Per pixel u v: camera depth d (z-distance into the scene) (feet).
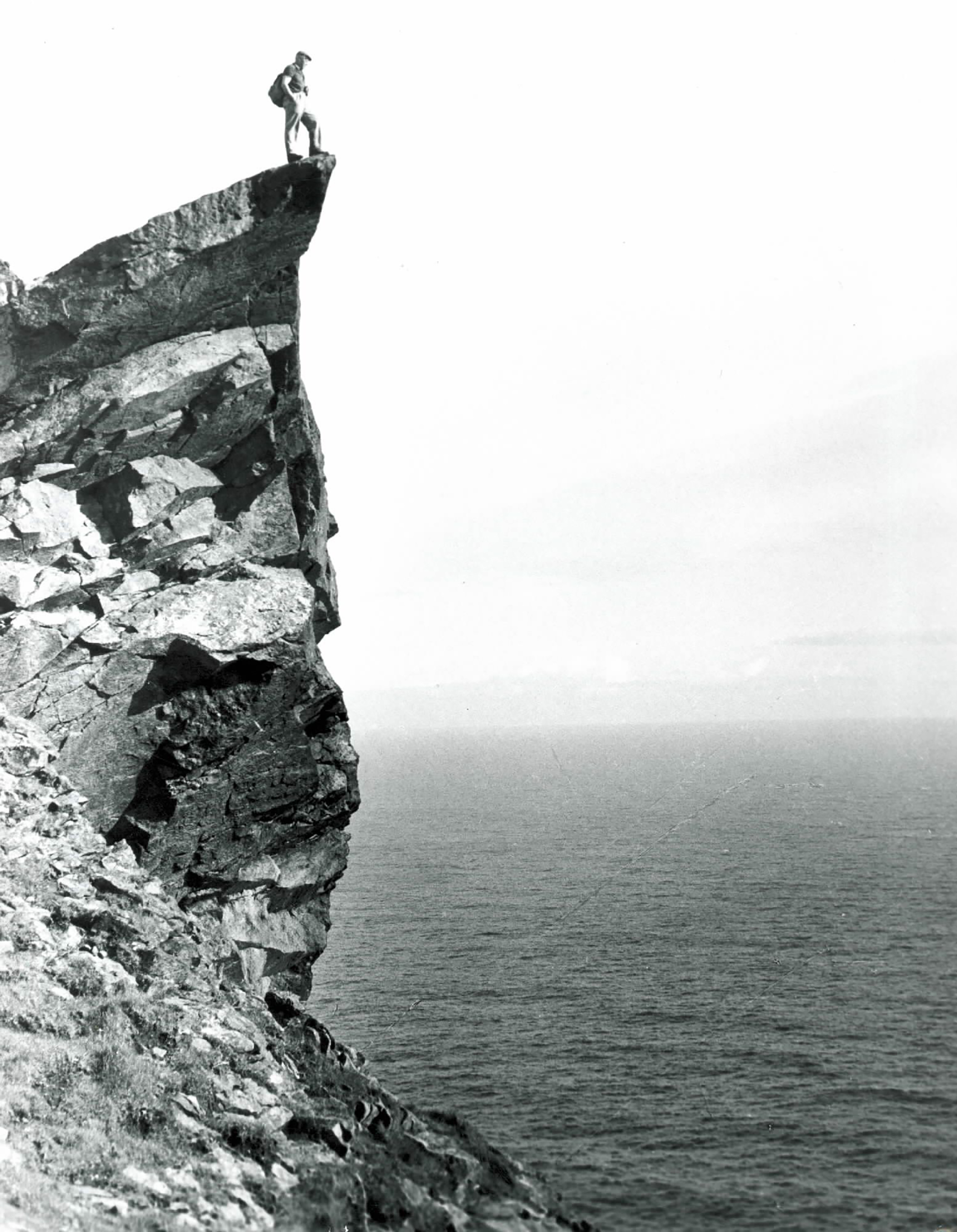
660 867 267.59
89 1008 64.03
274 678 99.35
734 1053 159.63
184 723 96.32
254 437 105.60
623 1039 175.22
